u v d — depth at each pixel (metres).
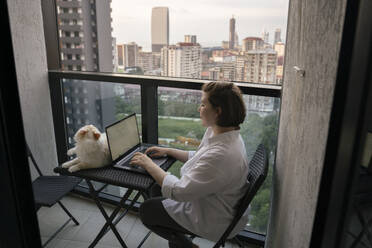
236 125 1.58
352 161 0.65
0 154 0.72
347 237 0.71
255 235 2.26
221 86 1.56
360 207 0.70
